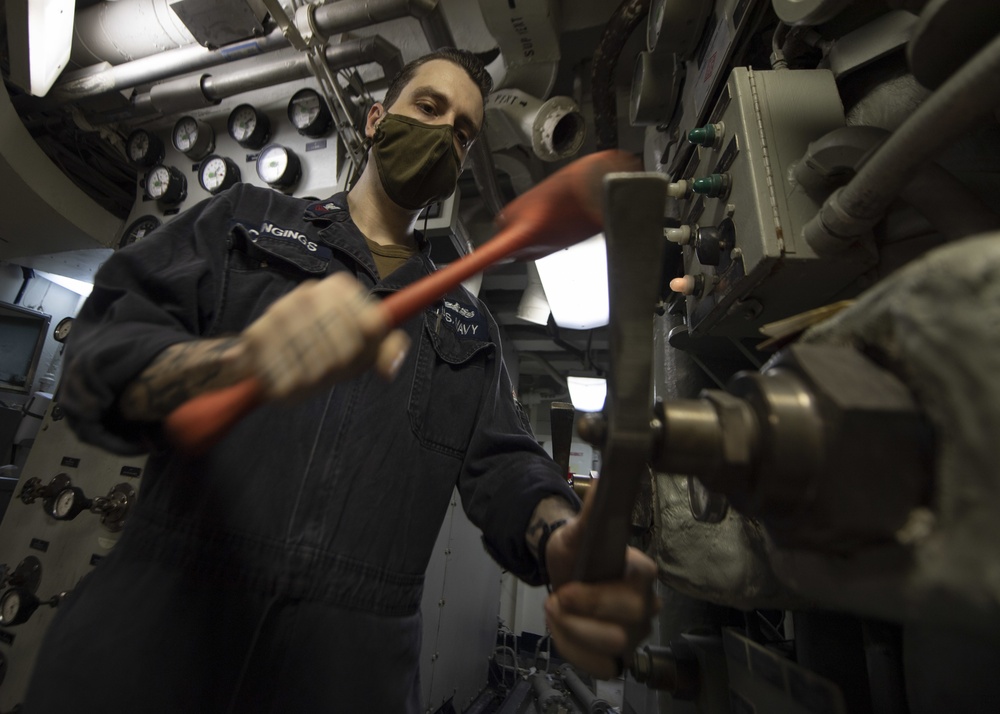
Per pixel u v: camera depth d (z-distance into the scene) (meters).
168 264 0.59
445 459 0.74
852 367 0.24
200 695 0.50
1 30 1.80
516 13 1.44
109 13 1.91
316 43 1.67
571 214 0.40
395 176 0.80
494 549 0.65
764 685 0.57
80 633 0.49
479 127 0.91
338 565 0.59
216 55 1.82
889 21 0.62
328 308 0.30
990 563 0.17
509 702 2.53
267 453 0.60
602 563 0.31
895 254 0.57
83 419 0.37
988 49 0.27
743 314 0.75
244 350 0.31
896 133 0.38
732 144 0.71
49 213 2.14
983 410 0.18
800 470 0.23
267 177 1.96
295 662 0.54
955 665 0.37
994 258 0.18
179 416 0.30
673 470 0.28
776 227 0.61
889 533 0.21
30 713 0.46
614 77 1.70
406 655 0.63
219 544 0.55
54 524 1.72
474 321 0.87
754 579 0.58
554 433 0.67
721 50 0.91
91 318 0.48
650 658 0.81
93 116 2.21
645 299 0.27
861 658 0.59
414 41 1.95
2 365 2.75
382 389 0.69
